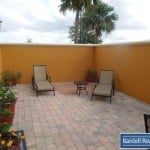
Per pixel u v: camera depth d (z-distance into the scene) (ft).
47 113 23.07
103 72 32.42
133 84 29.07
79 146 15.90
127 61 30.32
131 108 24.99
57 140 16.79
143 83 26.84
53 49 39.47
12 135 13.48
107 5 91.40
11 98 20.39
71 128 19.10
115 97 30.04
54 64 39.91
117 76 33.35
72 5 81.71
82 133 18.08
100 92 27.89
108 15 92.17
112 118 21.65
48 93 32.19
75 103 27.02
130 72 29.71
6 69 37.99
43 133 17.99
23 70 38.70
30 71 39.01
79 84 31.45
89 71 40.63
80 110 24.17
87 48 41.19
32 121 20.67
